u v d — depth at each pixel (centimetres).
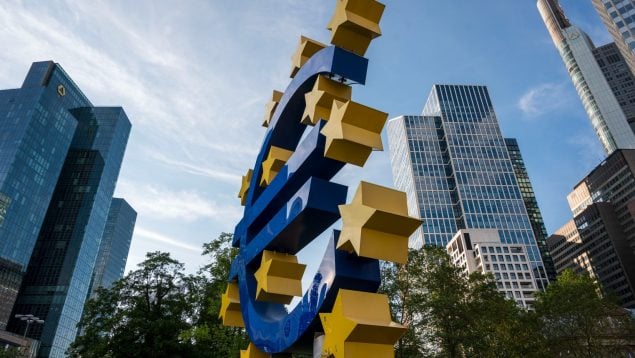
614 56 17650
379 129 575
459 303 2656
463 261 11388
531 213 15250
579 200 15375
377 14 671
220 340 2455
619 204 13300
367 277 511
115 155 14388
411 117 14950
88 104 14938
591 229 13425
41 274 11556
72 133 12962
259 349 698
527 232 12088
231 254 2623
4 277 9662
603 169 14188
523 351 2658
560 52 19425
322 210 559
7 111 11500
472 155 13588
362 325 439
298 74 746
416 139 14338
